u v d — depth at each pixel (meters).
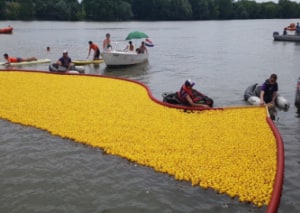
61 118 13.76
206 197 8.32
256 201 8.02
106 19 126.00
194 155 10.22
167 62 31.78
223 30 85.88
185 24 116.12
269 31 81.38
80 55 36.88
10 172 9.57
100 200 8.31
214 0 149.25
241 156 10.14
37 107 15.30
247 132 12.12
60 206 8.10
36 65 29.45
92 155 10.55
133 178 9.22
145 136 11.76
